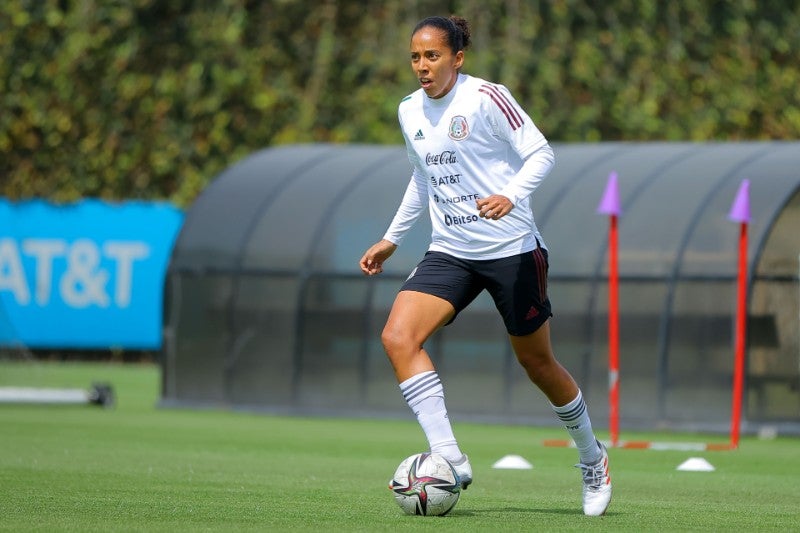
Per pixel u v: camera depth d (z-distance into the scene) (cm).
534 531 2070
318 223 6016
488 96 2228
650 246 5291
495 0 9275
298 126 9206
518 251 2259
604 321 5319
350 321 5816
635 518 2320
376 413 5694
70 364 9012
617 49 9356
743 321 4284
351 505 2458
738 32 9569
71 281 8762
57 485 2789
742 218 4181
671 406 5150
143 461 3491
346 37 9319
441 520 2211
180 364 6250
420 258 5716
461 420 5544
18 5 9112
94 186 9188
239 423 5312
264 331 6028
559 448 4278
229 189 6400
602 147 6066
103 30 9150
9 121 9138
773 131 9744
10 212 8812
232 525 2120
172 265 6309
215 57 9188
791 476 3397
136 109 9206
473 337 5559
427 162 2281
